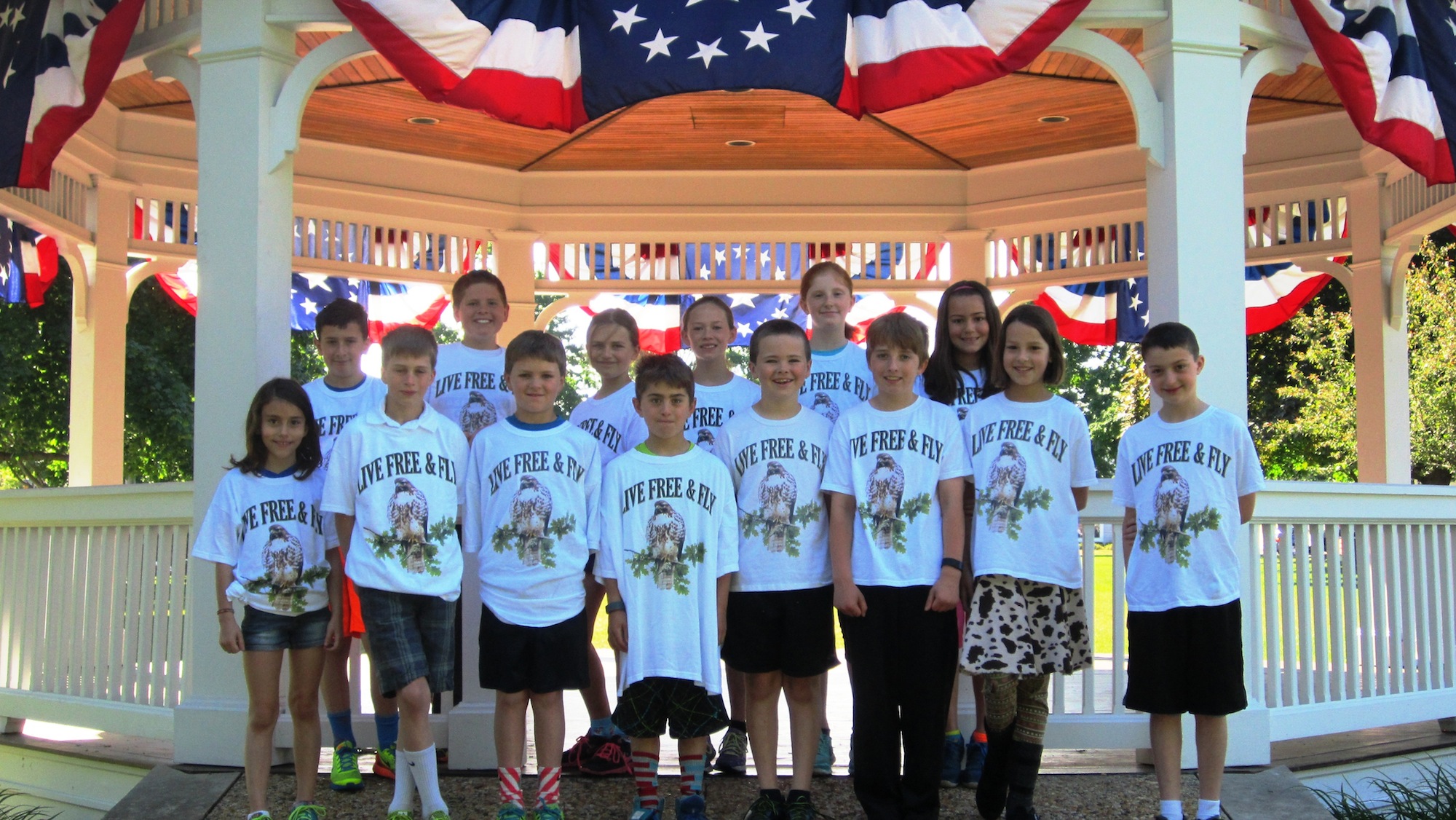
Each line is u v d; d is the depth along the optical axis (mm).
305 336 16500
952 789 3791
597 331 3936
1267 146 6621
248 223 4133
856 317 8984
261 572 3416
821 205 7086
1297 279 8102
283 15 4176
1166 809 3330
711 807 3617
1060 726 4070
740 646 3373
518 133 6316
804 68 3773
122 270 6418
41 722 4738
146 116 6406
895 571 3312
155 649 4430
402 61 3811
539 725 3314
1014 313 3459
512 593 3326
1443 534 4762
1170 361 3424
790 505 3406
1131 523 3562
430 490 3404
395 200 6742
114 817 3695
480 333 4137
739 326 8117
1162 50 4137
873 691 3283
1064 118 6043
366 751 4188
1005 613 3291
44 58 4371
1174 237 4051
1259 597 4137
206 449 4125
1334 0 4039
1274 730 4145
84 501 4676
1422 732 4688
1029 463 3381
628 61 3812
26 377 12180
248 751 3402
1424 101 4141
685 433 3848
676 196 7090
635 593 3354
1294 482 4211
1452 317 13406
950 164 6973
